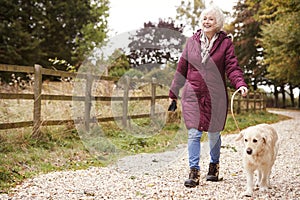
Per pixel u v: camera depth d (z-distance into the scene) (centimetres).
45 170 624
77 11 2552
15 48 2102
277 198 486
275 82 4169
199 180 561
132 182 559
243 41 3697
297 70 2414
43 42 2411
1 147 706
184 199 479
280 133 1380
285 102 4828
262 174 523
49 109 910
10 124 755
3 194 483
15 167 617
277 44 2298
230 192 514
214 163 579
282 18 2095
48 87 1007
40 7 2359
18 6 2194
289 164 721
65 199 471
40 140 798
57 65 2397
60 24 2447
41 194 489
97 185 541
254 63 3859
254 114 2297
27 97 802
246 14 3578
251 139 497
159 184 550
